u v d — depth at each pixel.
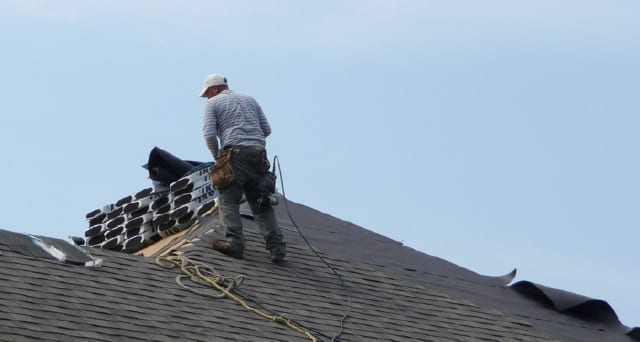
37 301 16.77
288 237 23.17
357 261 23.09
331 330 19.16
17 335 15.38
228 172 20.91
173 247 21.42
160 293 18.64
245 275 20.23
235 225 20.98
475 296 23.56
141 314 17.56
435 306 21.92
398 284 22.42
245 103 21.47
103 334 16.38
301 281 20.91
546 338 22.20
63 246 19.23
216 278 19.70
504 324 22.22
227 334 17.81
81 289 17.78
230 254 20.89
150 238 23.41
